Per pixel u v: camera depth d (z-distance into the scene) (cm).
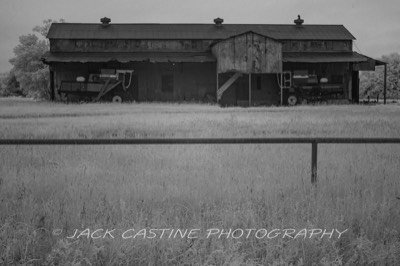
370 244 508
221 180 793
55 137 1498
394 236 541
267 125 1859
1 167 928
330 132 1642
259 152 1112
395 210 626
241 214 600
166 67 4591
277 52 4259
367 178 810
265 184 766
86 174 852
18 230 533
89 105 3712
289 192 725
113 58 4328
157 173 866
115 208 628
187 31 4962
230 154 1084
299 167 912
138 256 496
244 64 4222
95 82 4356
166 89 4606
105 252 501
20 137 1475
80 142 721
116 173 862
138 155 1083
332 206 639
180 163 977
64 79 4547
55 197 688
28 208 621
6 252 476
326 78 4541
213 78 4628
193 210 639
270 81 4616
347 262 487
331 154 1091
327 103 4481
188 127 1769
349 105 4044
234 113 2722
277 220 576
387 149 1175
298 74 4462
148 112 2817
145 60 4319
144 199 677
